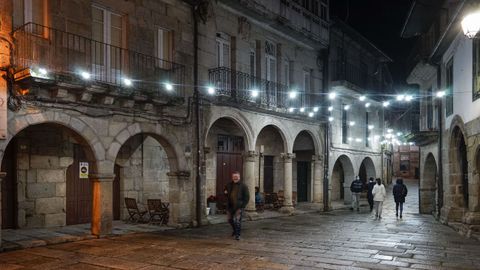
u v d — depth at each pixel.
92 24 11.88
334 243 11.00
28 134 12.52
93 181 11.64
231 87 16.06
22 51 10.12
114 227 13.23
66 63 10.98
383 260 8.95
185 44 14.38
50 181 12.95
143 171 15.52
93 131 11.41
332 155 22.12
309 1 20.33
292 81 19.80
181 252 9.66
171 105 13.28
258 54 17.83
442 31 15.29
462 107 13.32
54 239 10.71
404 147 52.88
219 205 17.62
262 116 17.39
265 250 9.95
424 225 15.04
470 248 10.41
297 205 21.86
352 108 25.25
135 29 12.81
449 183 15.12
